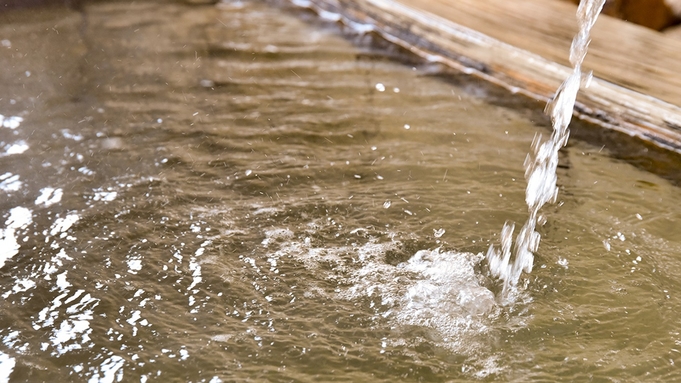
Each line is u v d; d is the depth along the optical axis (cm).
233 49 341
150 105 283
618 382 157
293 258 197
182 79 308
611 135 263
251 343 167
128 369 159
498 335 171
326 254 199
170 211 217
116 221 211
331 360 162
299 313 177
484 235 207
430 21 332
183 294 183
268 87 303
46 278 187
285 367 160
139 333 169
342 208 220
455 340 169
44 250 198
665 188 233
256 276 190
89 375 158
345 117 277
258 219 214
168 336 169
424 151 254
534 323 175
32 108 276
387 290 185
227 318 175
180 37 353
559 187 232
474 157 250
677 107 252
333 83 308
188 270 191
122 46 339
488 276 191
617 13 327
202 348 165
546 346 168
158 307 178
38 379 156
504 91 298
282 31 365
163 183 231
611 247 203
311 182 234
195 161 245
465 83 308
